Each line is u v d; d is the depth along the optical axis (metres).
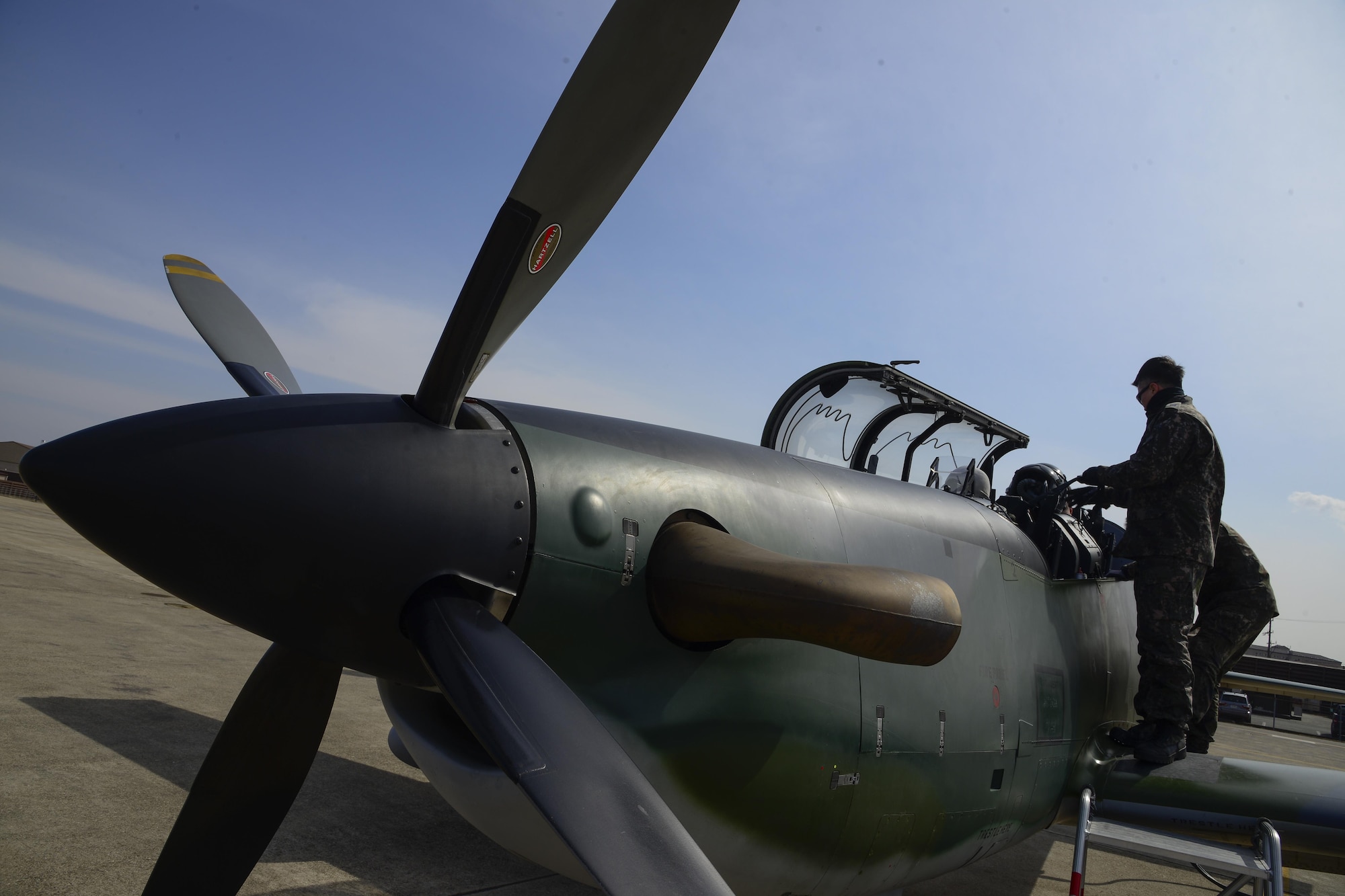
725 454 2.37
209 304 3.32
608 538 1.91
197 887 1.92
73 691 4.34
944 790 2.63
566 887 2.97
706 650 2.05
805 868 2.27
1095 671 3.67
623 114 1.41
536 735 1.41
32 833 2.63
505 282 1.53
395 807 3.56
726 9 1.35
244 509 1.51
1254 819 3.12
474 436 1.81
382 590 1.61
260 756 1.98
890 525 2.67
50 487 1.46
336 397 1.72
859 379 3.51
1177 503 3.54
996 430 3.95
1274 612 4.08
